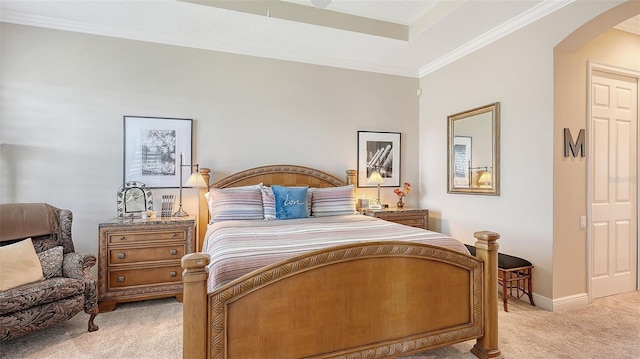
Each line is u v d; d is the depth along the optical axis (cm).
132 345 225
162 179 357
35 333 241
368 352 183
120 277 292
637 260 333
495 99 347
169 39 357
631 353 215
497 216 345
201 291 151
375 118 453
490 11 301
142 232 299
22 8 300
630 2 235
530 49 307
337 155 431
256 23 327
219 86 378
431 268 201
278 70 403
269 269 163
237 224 288
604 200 314
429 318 199
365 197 445
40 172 319
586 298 299
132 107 346
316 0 218
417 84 476
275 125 401
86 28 330
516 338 235
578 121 298
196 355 150
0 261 217
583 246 299
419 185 476
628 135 329
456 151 404
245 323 161
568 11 273
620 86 325
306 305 172
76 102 329
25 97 314
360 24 348
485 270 211
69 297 229
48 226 271
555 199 286
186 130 365
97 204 336
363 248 183
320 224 287
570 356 211
